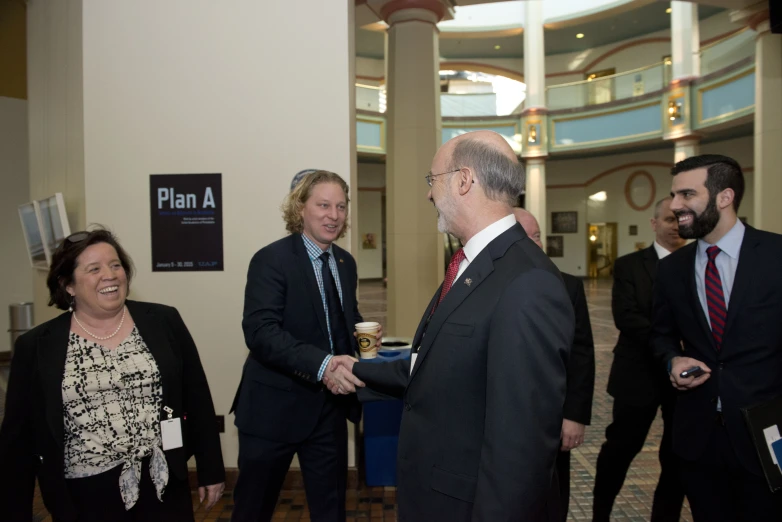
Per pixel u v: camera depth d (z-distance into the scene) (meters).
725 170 1.87
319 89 3.28
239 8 3.28
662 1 15.07
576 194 19.97
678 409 2.03
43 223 3.75
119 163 3.29
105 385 1.64
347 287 2.37
